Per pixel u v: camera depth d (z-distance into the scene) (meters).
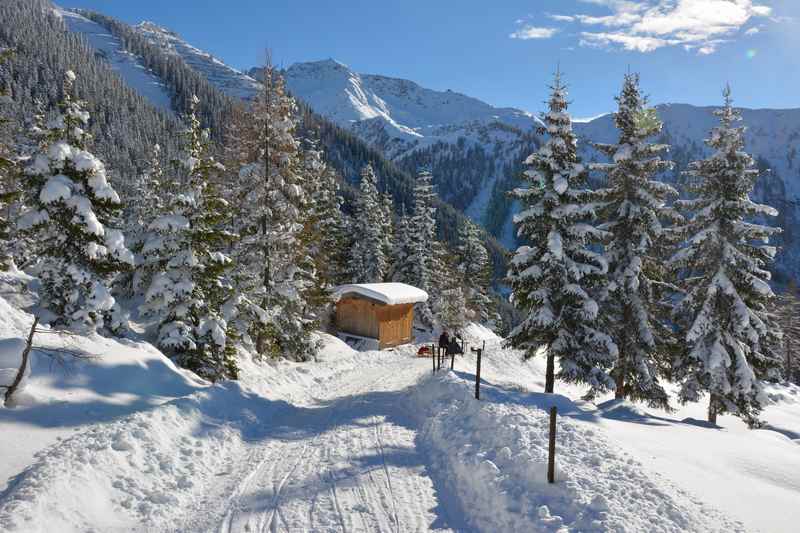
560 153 20.42
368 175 49.44
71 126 15.13
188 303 18.48
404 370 26.78
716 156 20.16
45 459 8.80
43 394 11.55
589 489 8.41
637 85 20.58
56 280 15.14
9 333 13.26
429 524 8.20
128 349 15.84
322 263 32.62
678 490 8.58
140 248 19.45
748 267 19.81
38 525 7.07
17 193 15.12
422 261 50.00
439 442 12.27
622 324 21.02
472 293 51.81
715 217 20.38
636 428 14.38
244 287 23.23
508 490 8.84
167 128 161.12
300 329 27.89
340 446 12.31
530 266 20.84
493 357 38.56
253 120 23.89
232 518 8.35
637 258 20.14
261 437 13.35
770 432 18.69
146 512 8.35
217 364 19.00
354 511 8.59
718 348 19.69
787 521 7.88
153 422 11.28
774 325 24.31
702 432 15.09
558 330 20.08
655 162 20.02
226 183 25.86
